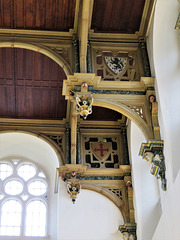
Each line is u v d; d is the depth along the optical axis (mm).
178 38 13625
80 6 14344
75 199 16469
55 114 18062
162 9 13727
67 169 16719
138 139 17109
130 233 15633
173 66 13406
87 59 14391
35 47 14680
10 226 17750
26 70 16469
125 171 16922
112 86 13844
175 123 12367
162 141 12633
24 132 17859
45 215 18078
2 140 18484
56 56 14586
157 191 16078
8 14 14539
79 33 14633
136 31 15227
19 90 17172
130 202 16406
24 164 19266
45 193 18562
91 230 15953
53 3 14359
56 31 15016
